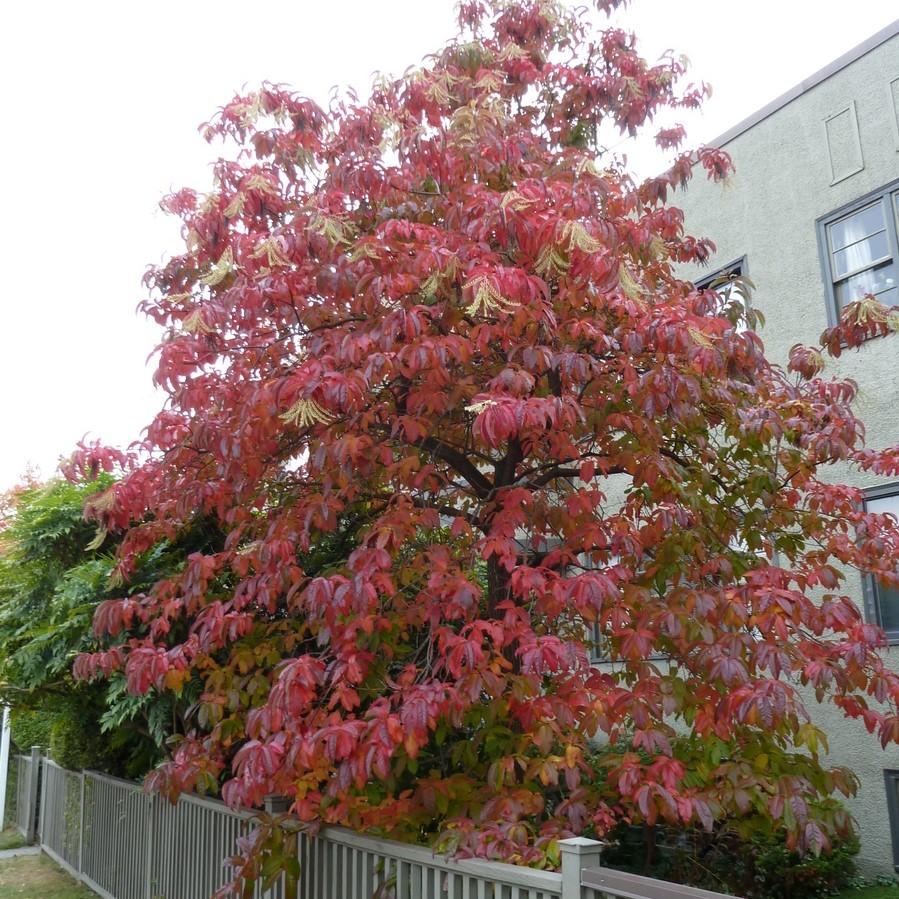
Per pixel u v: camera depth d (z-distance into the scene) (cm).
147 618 501
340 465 447
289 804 544
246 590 483
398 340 475
